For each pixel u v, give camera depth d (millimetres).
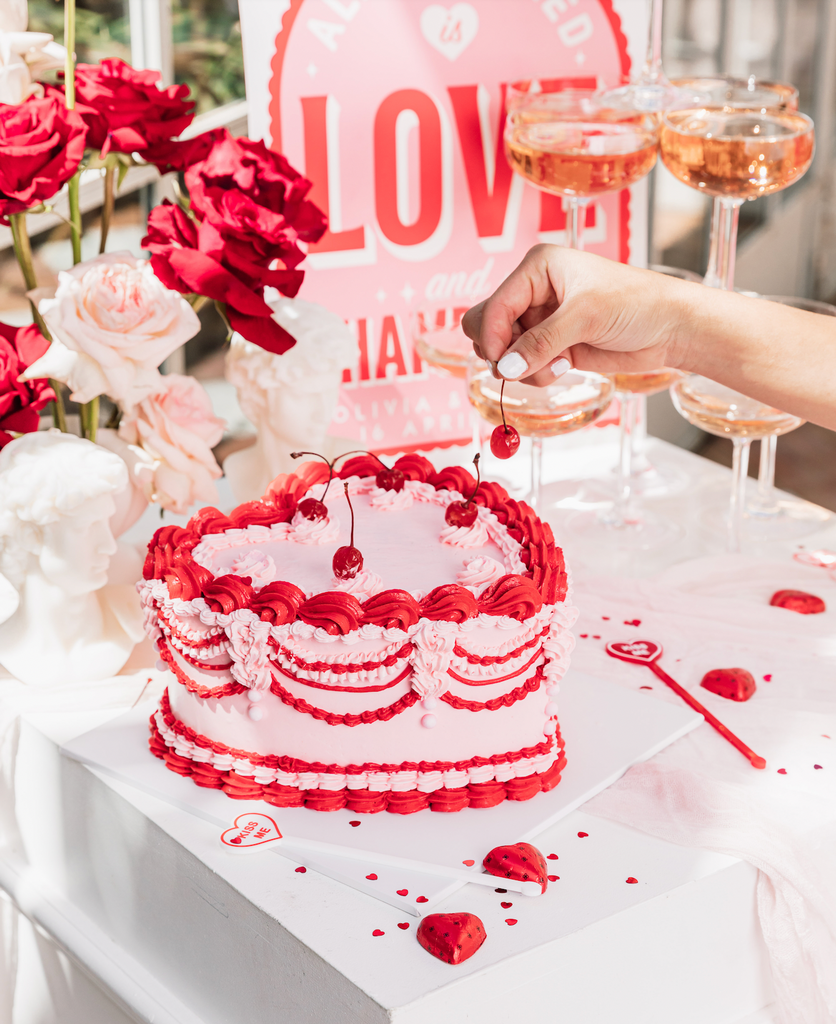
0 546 1070
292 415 1265
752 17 3191
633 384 1417
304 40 1390
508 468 1650
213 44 2092
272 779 912
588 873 844
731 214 1402
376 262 1493
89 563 1085
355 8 1402
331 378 1266
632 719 1038
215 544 964
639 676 1123
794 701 1086
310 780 898
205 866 851
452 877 825
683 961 854
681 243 3051
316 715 877
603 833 895
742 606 1243
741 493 1385
